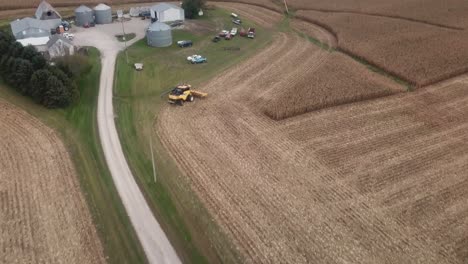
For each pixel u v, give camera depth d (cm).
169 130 4078
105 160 3578
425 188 3309
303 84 5231
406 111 4644
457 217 2991
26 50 4681
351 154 3775
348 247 2702
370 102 4856
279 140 3969
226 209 3022
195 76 5453
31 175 3331
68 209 2969
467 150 3878
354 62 6153
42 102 4394
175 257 2606
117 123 4181
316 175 3444
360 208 3061
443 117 4528
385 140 4038
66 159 3569
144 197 3136
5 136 3862
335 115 4516
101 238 2728
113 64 5625
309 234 2803
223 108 4584
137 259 2580
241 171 3466
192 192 3194
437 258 2627
